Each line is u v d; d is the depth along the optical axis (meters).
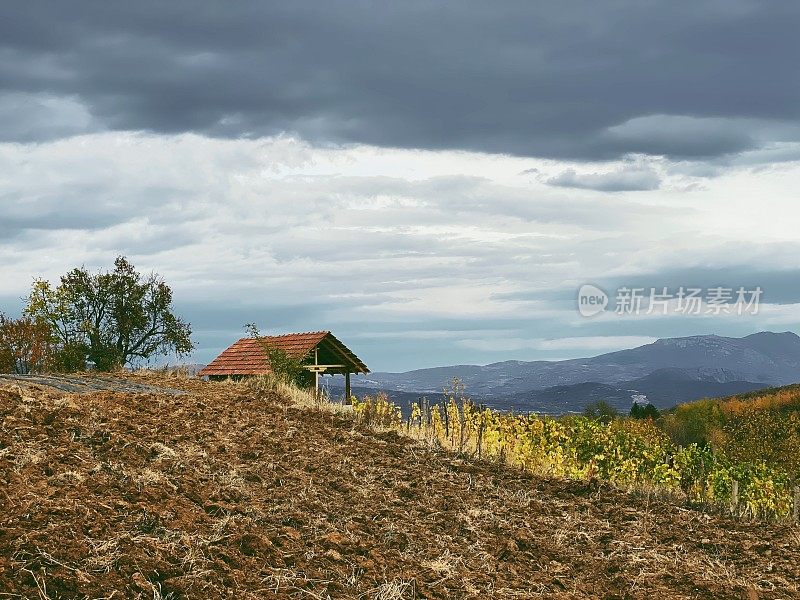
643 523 12.01
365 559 8.16
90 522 7.00
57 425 10.26
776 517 13.88
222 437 12.23
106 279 40.66
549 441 16.25
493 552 9.52
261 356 29.06
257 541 7.57
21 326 37.94
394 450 14.02
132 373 20.16
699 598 8.98
